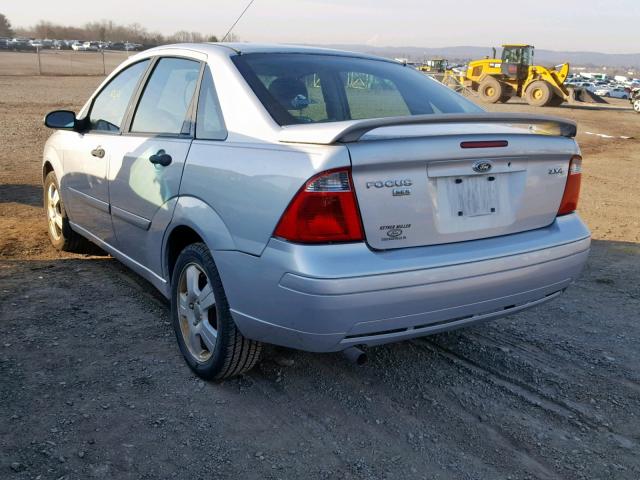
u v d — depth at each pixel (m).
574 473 2.70
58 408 3.00
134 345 3.69
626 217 7.91
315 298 2.58
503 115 2.86
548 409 3.18
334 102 3.33
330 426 2.96
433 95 3.80
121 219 4.03
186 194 3.25
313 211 2.59
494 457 2.79
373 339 2.75
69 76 37.94
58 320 3.98
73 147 4.73
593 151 15.46
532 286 3.09
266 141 2.90
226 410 3.06
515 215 3.05
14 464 2.58
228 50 3.51
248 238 2.81
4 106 19.22
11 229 6.12
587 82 67.94
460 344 3.88
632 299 4.79
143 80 4.07
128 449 2.72
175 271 3.44
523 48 32.91
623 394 3.36
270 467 2.65
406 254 2.73
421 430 2.96
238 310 2.93
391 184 2.67
